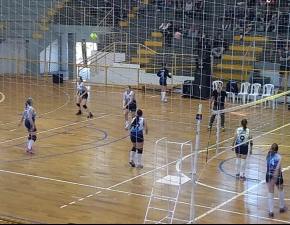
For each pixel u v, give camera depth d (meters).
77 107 21.81
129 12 22.03
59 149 15.09
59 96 24.69
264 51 18.88
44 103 22.80
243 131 12.14
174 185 11.82
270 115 20.20
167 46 22.30
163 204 10.64
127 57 26.23
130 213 10.17
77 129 17.72
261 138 16.58
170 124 18.45
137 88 25.48
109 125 18.42
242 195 11.20
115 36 24.44
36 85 27.77
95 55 26.22
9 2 26.61
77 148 15.22
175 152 14.72
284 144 15.80
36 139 16.20
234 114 20.39
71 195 11.23
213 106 16.50
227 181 12.14
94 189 11.61
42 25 25.97
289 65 20.33
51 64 28.42
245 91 21.94
